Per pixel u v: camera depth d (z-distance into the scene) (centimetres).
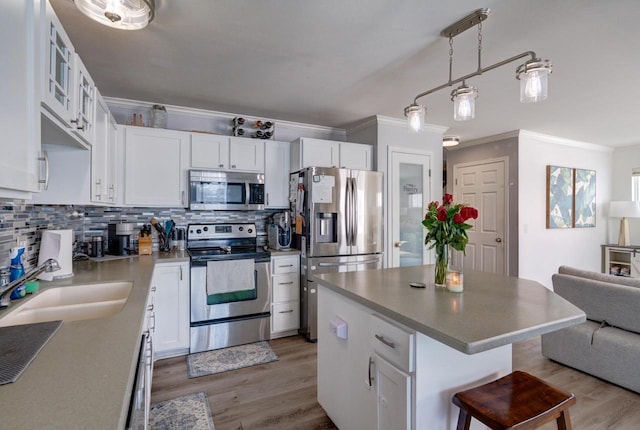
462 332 117
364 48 223
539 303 153
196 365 272
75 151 196
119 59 238
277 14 185
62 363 92
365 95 312
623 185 565
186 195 324
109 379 83
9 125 87
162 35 206
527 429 116
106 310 167
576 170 522
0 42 82
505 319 131
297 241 349
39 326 119
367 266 354
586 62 241
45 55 114
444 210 181
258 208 348
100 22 175
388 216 393
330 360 196
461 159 538
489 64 245
